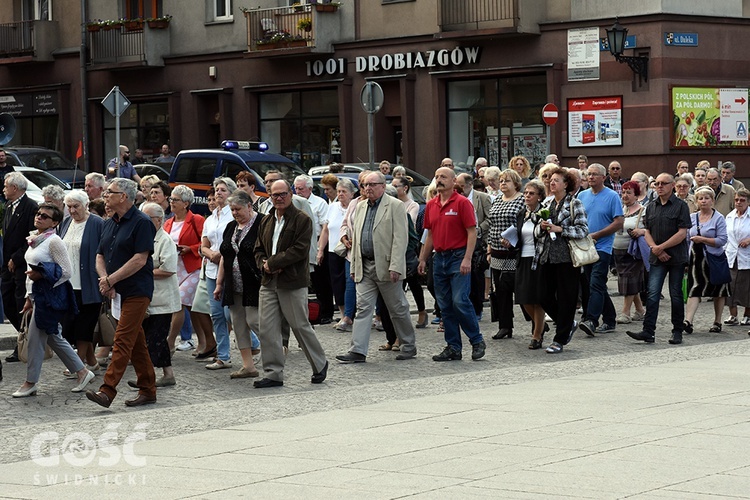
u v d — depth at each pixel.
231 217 19.75
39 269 17.25
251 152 38.47
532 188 21.06
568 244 20.77
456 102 47.91
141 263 16.19
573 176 20.89
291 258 17.70
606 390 15.66
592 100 44.81
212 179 38.06
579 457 11.28
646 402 14.53
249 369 18.86
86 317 18.92
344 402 15.90
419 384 17.30
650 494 9.74
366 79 49.59
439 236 20.28
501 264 22.84
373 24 49.31
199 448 12.42
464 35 46.03
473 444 12.12
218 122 54.25
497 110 46.94
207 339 20.89
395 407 14.81
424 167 48.41
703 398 14.75
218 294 19.05
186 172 38.69
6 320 25.61
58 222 17.61
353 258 20.36
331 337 23.67
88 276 18.69
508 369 18.62
